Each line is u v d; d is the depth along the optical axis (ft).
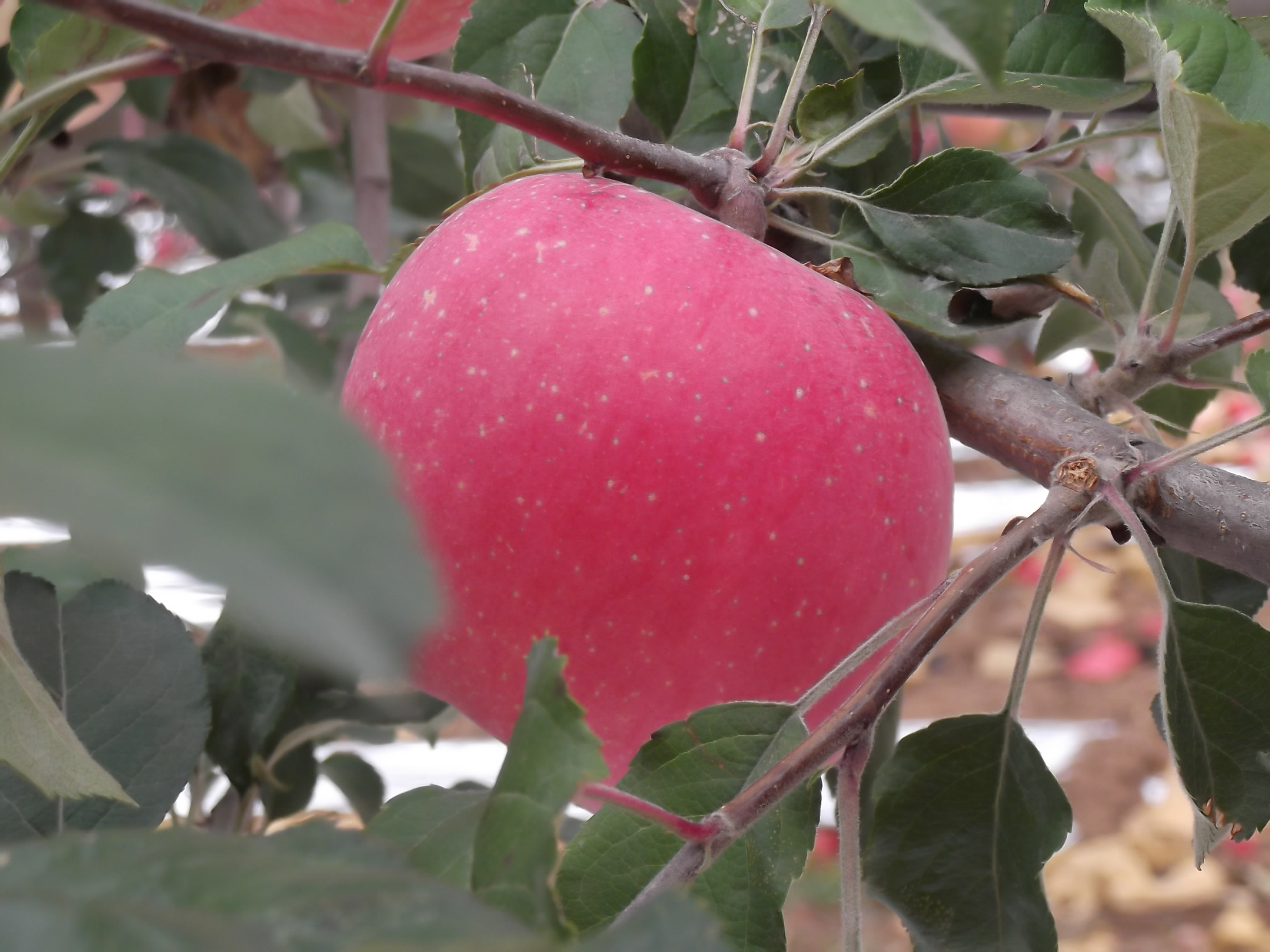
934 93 0.98
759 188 0.97
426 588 0.34
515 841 0.68
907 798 0.95
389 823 0.81
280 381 0.43
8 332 0.40
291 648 0.35
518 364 0.85
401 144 1.75
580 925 0.83
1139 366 0.98
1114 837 4.26
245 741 1.10
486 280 0.88
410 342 0.89
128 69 0.79
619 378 0.85
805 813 0.85
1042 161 1.18
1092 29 0.99
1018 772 0.94
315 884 0.49
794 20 0.98
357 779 1.36
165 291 1.02
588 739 0.69
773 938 0.84
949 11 0.63
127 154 1.53
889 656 0.81
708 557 0.85
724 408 0.85
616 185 0.94
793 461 0.86
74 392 0.34
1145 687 4.91
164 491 0.33
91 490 0.33
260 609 0.32
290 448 0.35
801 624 0.87
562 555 0.85
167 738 0.96
